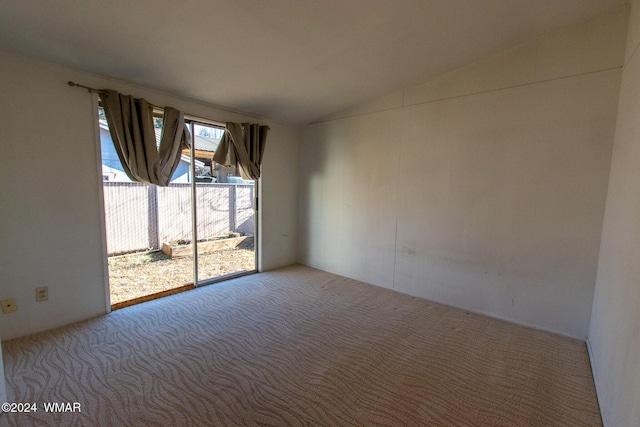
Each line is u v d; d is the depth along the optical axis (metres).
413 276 3.24
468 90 2.73
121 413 1.50
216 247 4.85
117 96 2.48
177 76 2.58
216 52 2.27
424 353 2.12
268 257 4.10
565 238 2.35
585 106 2.20
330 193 3.98
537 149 2.42
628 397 1.21
